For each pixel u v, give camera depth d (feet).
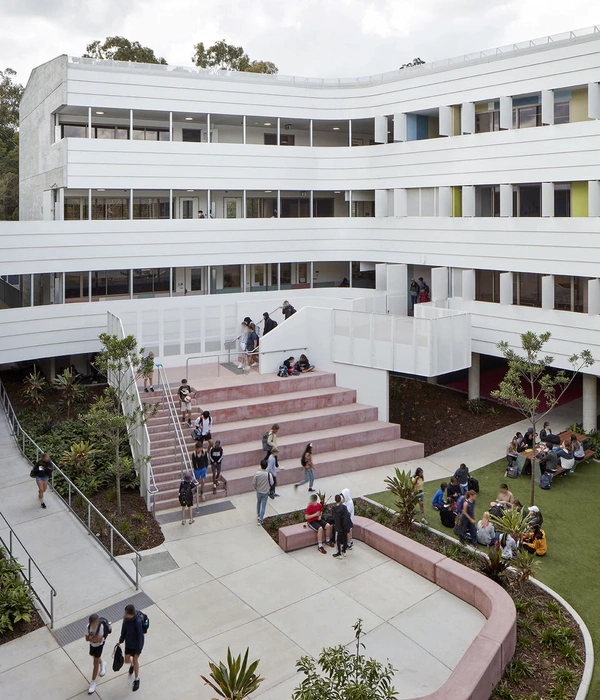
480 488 71.20
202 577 52.95
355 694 31.14
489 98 93.30
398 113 105.91
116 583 52.06
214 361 94.84
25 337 91.09
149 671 41.83
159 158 102.47
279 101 110.01
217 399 80.64
